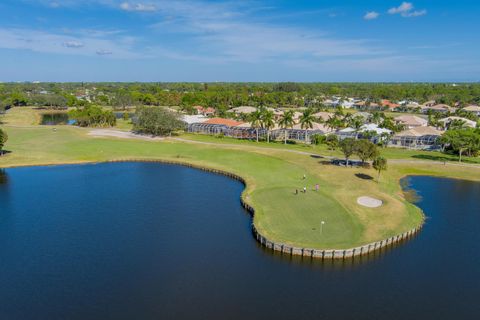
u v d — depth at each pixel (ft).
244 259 179.73
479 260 183.93
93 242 194.08
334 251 181.78
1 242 193.06
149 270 168.35
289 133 501.56
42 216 228.22
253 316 138.92
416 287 160.04
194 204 253.03
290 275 167.02
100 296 149.28
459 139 384.88
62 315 138.21
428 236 210.59
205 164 357.00
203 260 177.99
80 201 256.32
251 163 356.79
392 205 240.32
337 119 560.61
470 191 290.97
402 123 590.55
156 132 518.37
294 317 139.03
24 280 159.74
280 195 260.42
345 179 298.35
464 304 148.87
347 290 156.87
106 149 422.00
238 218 228.84
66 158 381.19
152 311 140.67
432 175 333.01
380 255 187.62
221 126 532.73
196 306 143.84
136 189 285.02
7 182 301.02
